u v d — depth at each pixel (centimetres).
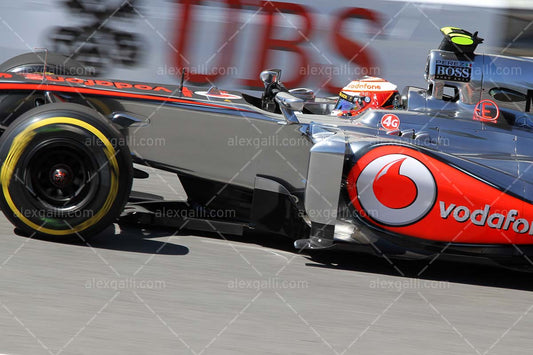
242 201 1104
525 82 1089
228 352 710
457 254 998
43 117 917
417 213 984
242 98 1188
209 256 992
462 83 1098
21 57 1343
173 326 755
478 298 935
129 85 1155
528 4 1927
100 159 920
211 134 1080
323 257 1054
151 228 1098
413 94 1138
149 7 2011
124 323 751
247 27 2019
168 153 1083
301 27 2019
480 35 1964
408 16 1991
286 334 762
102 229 952
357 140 1020
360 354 729
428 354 742
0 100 1083
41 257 901
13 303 766
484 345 776
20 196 923
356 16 2005
